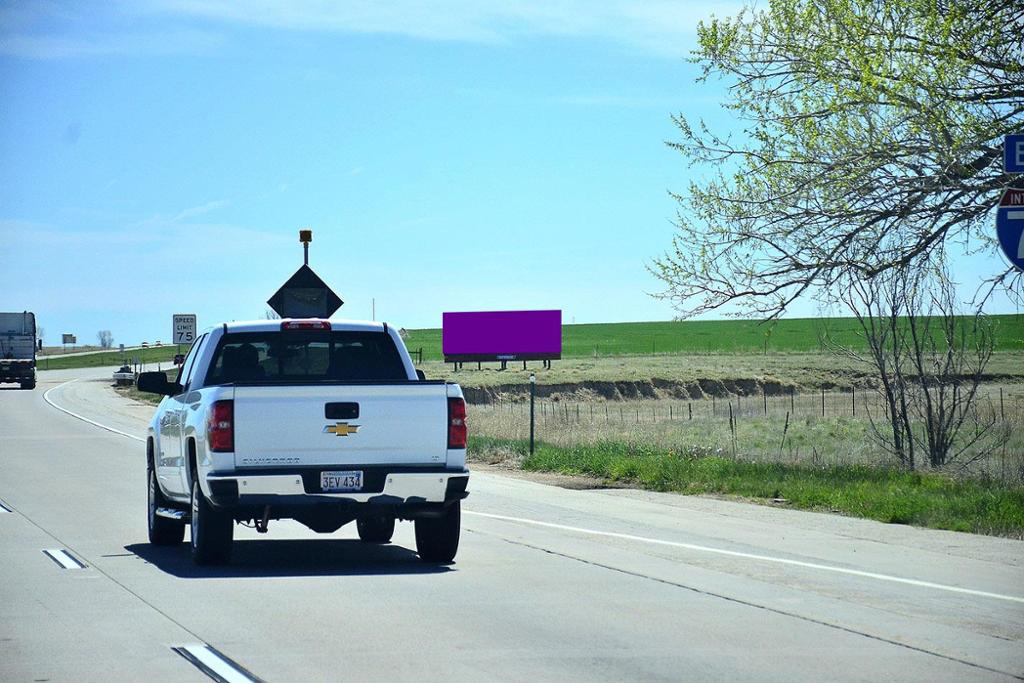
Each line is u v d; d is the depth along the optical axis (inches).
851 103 941.8
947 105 909.2
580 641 448.1
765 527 802.2
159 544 726.5
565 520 842.8
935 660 419.2
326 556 688.4
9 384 4584.2
